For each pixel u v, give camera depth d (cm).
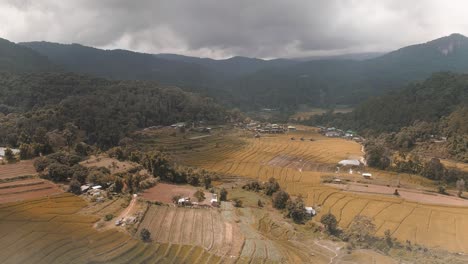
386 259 9650
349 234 11112
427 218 12244
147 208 11306
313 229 11619
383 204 13538
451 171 17150
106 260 8025
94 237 9056
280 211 13225
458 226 11606
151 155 15638
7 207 10519
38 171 13375
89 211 10744
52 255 8038
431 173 17512
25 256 7956
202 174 16125
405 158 19888
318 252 10044
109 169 14612
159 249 8894
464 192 15388
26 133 19312
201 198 12738
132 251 8600
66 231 9275
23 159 15175
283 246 10162
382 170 18950
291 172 18688
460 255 9831
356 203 13675
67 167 13288
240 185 16300
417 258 9681
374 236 10931
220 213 11856
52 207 10788
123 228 9725
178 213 11356
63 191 12144
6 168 13700
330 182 16562
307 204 13650
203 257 8769
